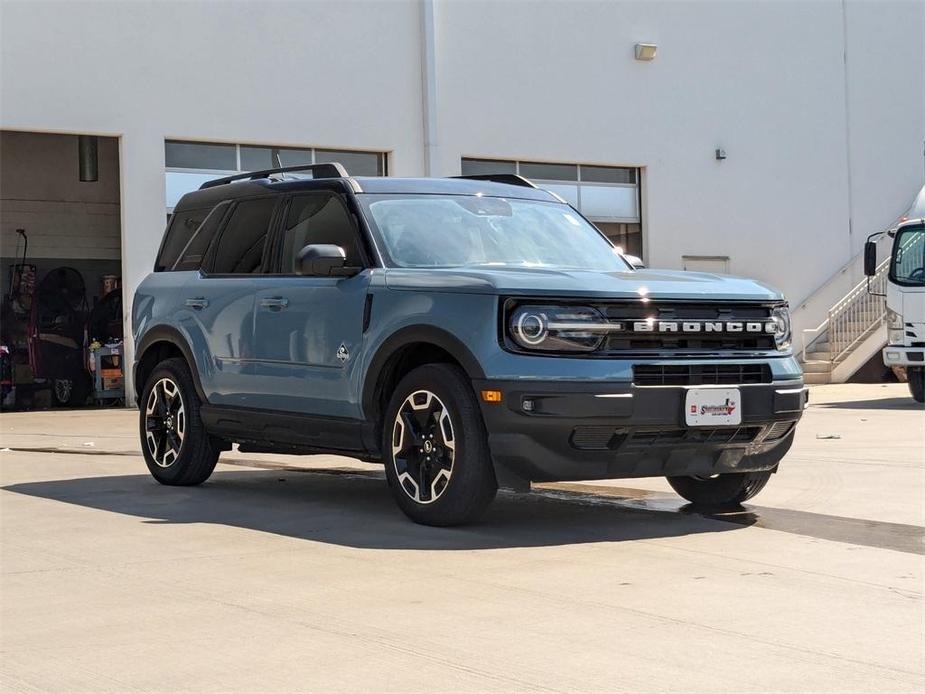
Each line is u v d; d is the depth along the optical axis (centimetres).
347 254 705
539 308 602
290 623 439
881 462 944
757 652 396
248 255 778
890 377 2473
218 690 362
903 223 1747
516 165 2216
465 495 621
